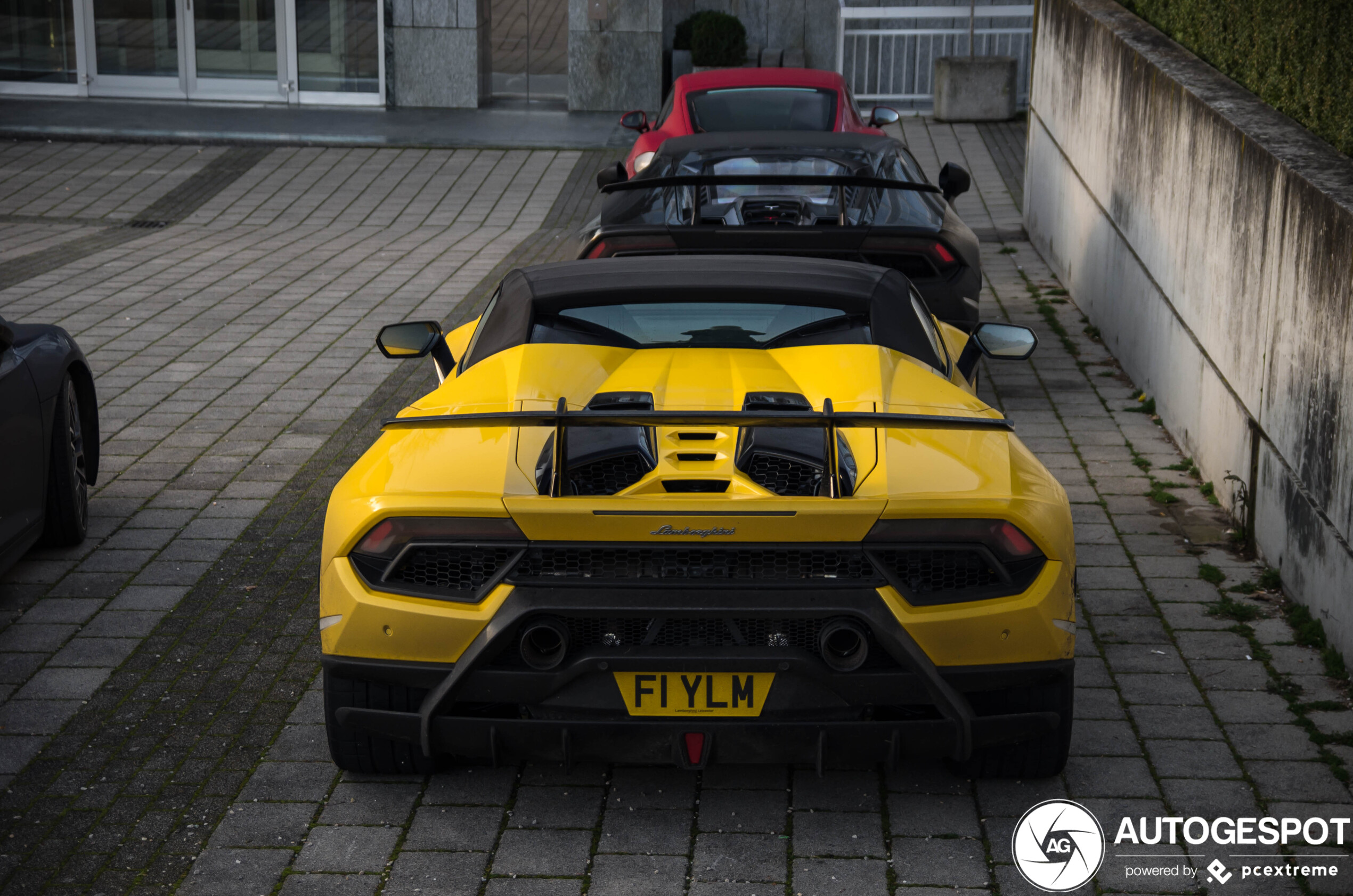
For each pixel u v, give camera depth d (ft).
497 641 11.05
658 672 11.12
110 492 21.13
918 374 13.73
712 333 14.23
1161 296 24.72
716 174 24.61
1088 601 17.20
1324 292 16.15
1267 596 17.30
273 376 27.84
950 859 11.68
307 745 13.69
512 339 14.20
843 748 11.27
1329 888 11.30
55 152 55.42
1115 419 24.86
